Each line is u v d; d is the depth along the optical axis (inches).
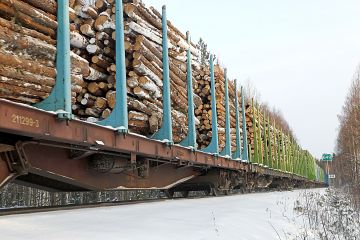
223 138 582.2
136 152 323.6
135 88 344.2
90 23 323.9
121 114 298.5
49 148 281.3
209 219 279.0
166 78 392.5
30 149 263.3
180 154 416.8
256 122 816.3
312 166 1926.7
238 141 655.8
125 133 296.5
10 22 217.5
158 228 227.5
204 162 487.5
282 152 1099.9
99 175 338.0
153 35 381.4
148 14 377.4
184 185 614.5
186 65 478.3
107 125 300.8
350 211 470.0
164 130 384.5
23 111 211.8
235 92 671.8
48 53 239.8
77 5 321.4
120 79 302.2
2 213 271.7
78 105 319.3
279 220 366.9
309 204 504.7
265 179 909.8
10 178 247.8
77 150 297.0
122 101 299.9
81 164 318.0
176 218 268.7
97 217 250.7
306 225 385.1
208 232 234.1
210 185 602.5
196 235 221.5
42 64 236.7
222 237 231.8
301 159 1503.4
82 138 256.4
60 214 259.0
